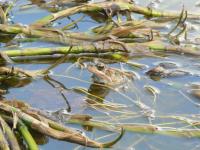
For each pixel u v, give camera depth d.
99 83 0.95
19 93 0.92
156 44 1.04
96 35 1.05
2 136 0.78
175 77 0.97
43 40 1.06
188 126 0.86
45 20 1.10
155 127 0.85
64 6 1.20
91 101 0.91
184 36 1.09
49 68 0.96
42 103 0.90
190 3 1.22
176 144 0.83
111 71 0.97
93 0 1.21
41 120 0.83
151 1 1.23
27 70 0.97
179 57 1.03
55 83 0.95
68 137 0.81
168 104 0.90
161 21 1.15
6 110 0.84
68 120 0.86
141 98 0.92
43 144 0.82
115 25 1.11
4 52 0.99
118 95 0.93
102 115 0.88
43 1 1.21
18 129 0.82
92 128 0.85
